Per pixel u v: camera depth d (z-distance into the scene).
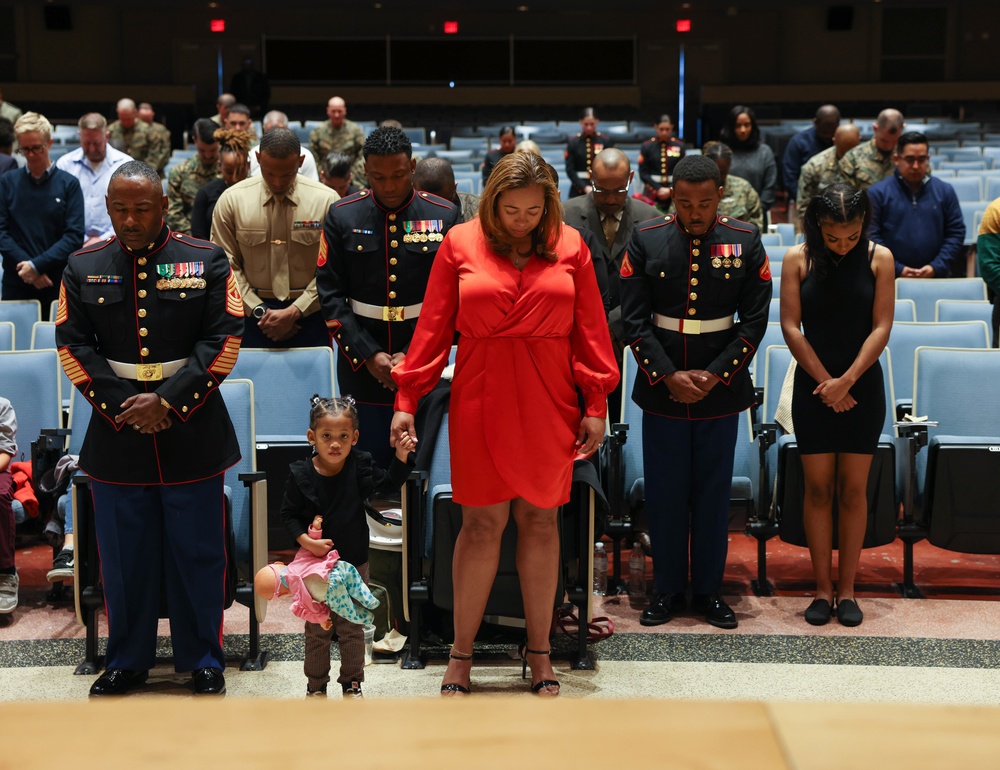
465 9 19.86
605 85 23.11
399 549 3.90
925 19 22.61
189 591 3.56
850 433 4.19
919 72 22.78
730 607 4.38
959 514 4.49
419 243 4.00
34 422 5.09
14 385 5.08
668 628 4.21
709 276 4.14
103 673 3.65
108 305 3.42
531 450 3.22
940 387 4.96
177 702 0.96
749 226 4.18
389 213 4.02
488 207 3.12
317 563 3.17
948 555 5.22
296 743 0.88
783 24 22.81
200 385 3.40
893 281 4.15
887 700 3.52
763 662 3.85
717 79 23.03
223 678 3.63
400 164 3.88
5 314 5.98
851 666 3.81
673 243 4.18
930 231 6.55
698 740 0.87
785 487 4.47
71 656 3.98
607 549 5.40
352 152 11.12
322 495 3.25
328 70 22.97
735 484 4.59
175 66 22.73
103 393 3.38
